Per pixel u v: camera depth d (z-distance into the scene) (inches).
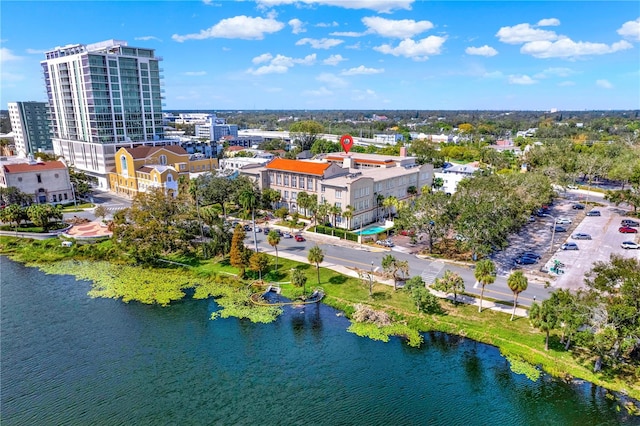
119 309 2876.5
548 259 3425.2
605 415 1847.9
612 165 5851.4
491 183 4023.1
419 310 2684.5
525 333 2393.0
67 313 2824.8
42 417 1898.4
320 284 3093.0
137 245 3595.0
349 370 2197.3
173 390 2071.9
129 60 6830.7
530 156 6771.7
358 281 3107.8
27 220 4820.4
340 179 4493.1
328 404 1958.7
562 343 2289.6
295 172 4825.3
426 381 2102.6
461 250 3619.6
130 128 7012.8
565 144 7470.5
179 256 3794.3
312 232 4244.6
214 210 4008.4
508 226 3294.8
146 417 1895.9
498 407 1921.8
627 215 4709.6
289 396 2016.5
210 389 2078.0
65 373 2199.8
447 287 2628.0
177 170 5959.6
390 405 1945.1
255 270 3304.6
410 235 3976.4
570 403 1923.0
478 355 2279.8
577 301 2106.3
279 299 2957.7
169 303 2952.8
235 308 2847.0
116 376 2177.7
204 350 2393.0
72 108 7071.9
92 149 6702.8
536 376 2084.2
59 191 5541.3
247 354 2348.7
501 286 2940.5
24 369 2234.3
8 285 3265.3
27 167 5290.4
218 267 3513.8
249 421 1861.5
